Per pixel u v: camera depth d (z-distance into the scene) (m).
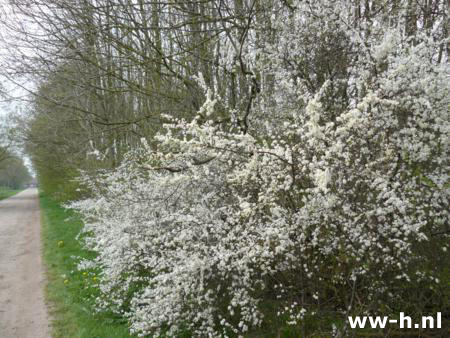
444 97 3.29
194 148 3.56
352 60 4.46
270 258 3.44
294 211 3.43
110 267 4.78
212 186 4.27
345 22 3.79
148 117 6.44
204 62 6.29
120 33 6.90
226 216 4.01
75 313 4.77
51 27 6.63
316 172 2.82
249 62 5.45
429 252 3.31
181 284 3.49
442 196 3.14
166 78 6.72
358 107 2.88
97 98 8.39
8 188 63.84
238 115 4.97
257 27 5.04
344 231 3.19
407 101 3.10
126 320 4.27
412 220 3.04
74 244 8.66
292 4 4.60
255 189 3.91
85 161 10.30
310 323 3.45
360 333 3.08
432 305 3.44
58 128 9.52
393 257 3.06
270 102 5.07
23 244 9.72
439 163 3.18
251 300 3.33
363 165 3.23
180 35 6.42
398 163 3.31
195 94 6.25
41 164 21.89
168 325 3.78
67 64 7.06
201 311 3.63
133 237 4.51
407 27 4.73
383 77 3.35
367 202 3.20
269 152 3.18
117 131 7.32
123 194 5.66
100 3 6.50
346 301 3.46
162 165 4.61
